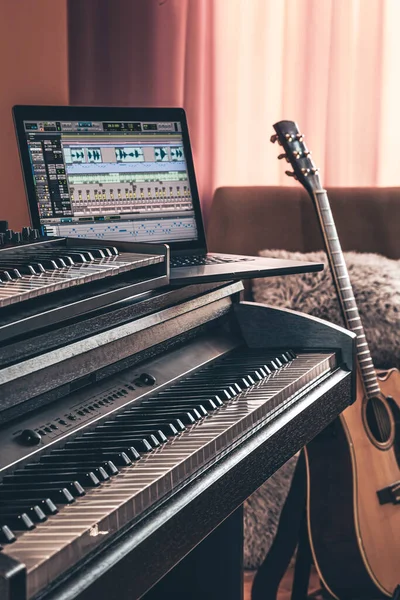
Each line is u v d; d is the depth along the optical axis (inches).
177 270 56.9
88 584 29.7
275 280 91.4
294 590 78.0
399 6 98.6
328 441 74.2
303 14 99.4
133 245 48.9
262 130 103.9
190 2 102.2
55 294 40.8
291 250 97.8
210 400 47.3
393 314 89.6
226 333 64.0
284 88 101.3
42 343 40.2
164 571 35.4
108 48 103.7
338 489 74.0
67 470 36.4
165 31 103.5
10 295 35.1
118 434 41.8
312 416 54.1
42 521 31.7
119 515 33.2
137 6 103.0
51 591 28.6
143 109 66.9
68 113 62.5
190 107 104.2
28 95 72.9
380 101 99.3
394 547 74.2
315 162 101.9
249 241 97.3
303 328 63.2
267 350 63.7
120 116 65.4
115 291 42.8
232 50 102.7
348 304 80.1
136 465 38.2
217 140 104.7
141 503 34.9
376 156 100.0
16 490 34.2
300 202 98.7
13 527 31.0
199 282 53.7
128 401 47.1
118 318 46.9
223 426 44.0
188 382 52.8
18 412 40.1
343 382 60.2
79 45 103.3
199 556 65.2
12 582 25.5
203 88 104.2
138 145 66.4
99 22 103.2
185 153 69.4
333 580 74.6
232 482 42.0
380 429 78.2
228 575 65.1
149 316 50.6
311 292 90.6
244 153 105.0
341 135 100.1
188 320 56.5
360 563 73.4
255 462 44.8
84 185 62.9
